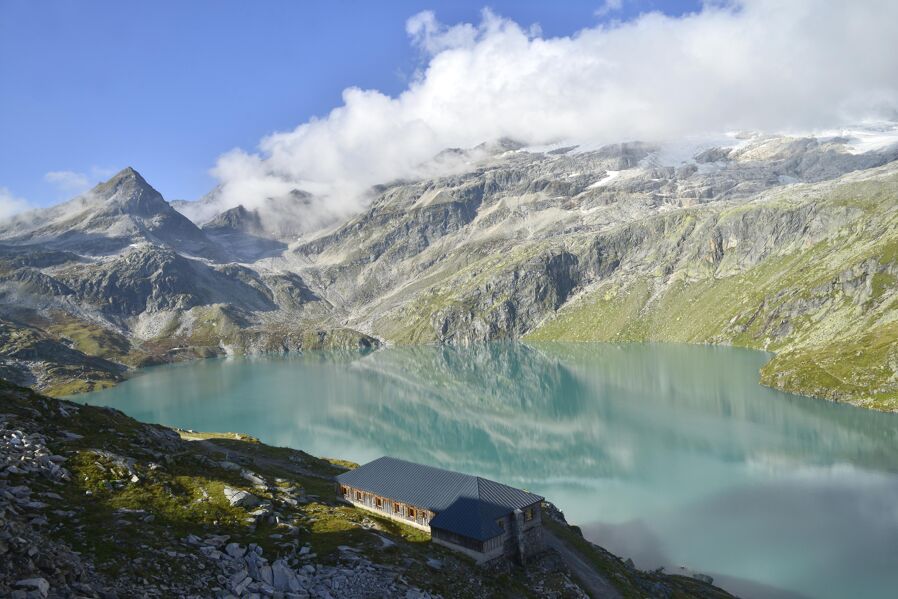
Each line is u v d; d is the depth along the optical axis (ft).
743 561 348.59
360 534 218.38
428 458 611.47
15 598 108.27
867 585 315.99
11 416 216.13
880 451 542.98
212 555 166.71
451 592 197.98
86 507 173.06
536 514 260.83
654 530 401.90
